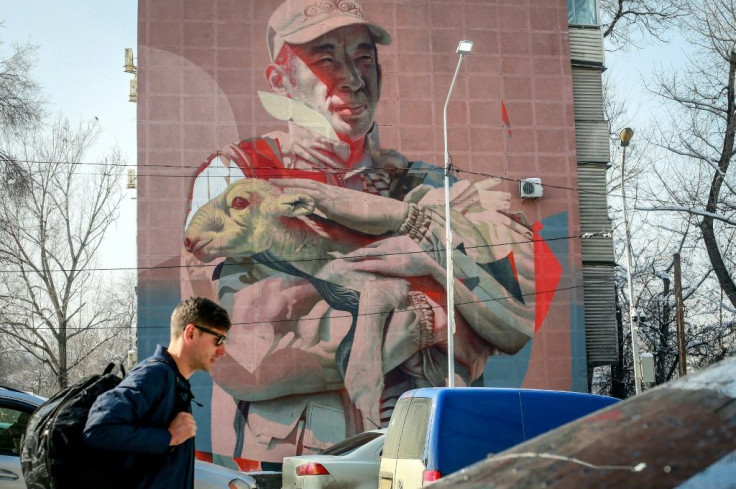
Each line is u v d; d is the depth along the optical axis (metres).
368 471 12.75
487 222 36.84
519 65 38.41
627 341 44.75
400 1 37.84
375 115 36.84
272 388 34.09
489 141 37.53
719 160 43.56
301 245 35.22
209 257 34.97
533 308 36.53
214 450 33.47
